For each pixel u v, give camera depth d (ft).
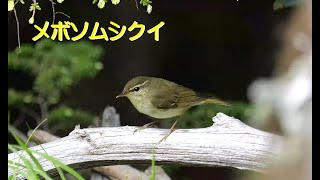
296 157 4.33
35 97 22.74
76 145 12.81
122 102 24.56
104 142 12.72
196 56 27.09
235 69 26.58
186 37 26.71
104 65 25.05
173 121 20.21
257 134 12.16
